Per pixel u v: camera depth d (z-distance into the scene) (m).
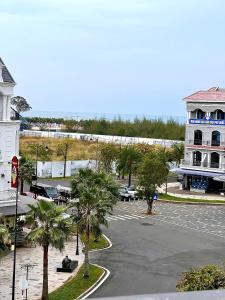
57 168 102.31
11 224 45.97
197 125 91.25
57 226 29.78
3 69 48.28
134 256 44.84
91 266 40.25
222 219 65.50
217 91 95.38
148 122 188.88
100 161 101.94
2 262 40.16
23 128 180.00
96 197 35.91
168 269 40.69
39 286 34.31
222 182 88.94
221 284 24.08
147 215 66.38
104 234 54.00
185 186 92.19
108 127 195.00
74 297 32.19
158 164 66.38
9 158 49.06
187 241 51.97
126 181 99.06
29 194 71.50
